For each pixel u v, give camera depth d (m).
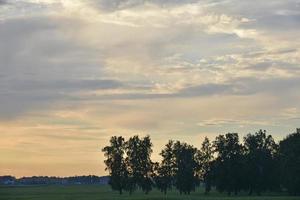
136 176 153.12
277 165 155.12
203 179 161.50
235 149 157.12
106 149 153.75
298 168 131.75
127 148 155.00
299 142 135.25
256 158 156.25
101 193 172.50
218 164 155.38
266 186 154.88
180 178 157.00
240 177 152.62
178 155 159.25
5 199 118.25
